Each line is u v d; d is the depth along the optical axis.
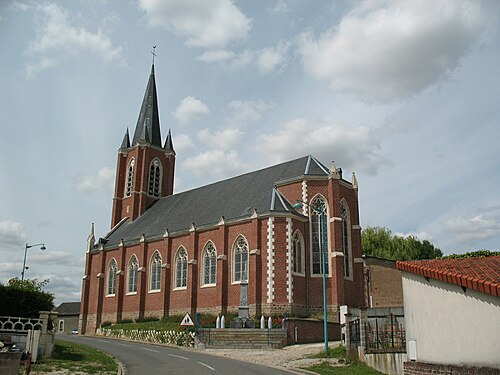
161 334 43.22
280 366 25.45
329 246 48.50
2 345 21.12
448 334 15.42
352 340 25.64
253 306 46.31
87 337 51.38
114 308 62.50
